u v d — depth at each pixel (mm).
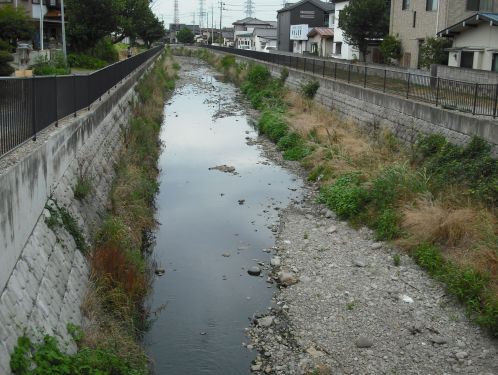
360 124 19219
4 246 5195
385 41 32281
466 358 7113
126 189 12203
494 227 9609
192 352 7441
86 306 7113
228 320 8305
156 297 8992
